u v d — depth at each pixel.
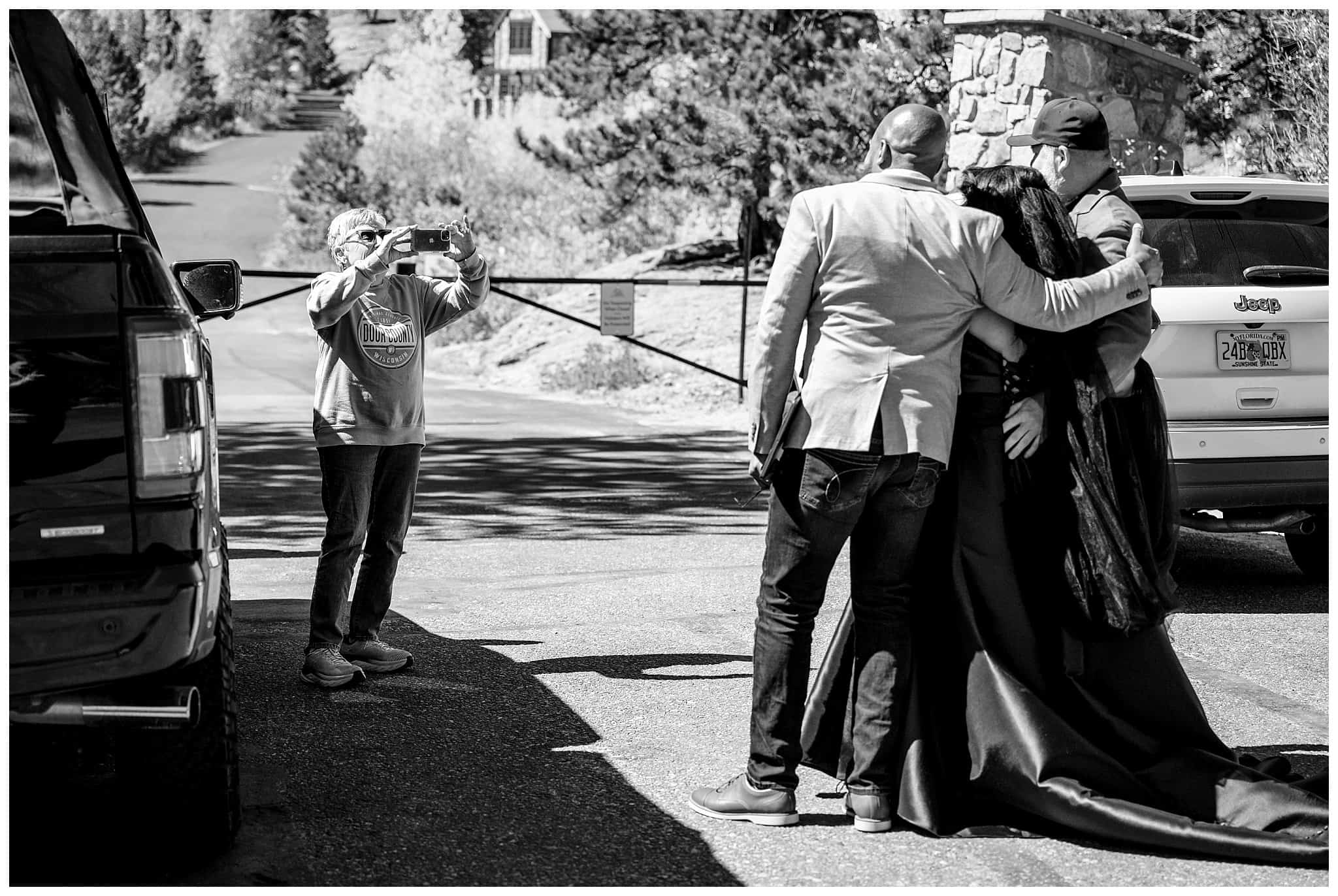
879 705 3.91
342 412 5.21
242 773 4.29
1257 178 7.00
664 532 9.07
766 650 3.96
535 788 4.21
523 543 8.58
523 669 5.61
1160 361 6.40
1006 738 3.90
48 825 3.82
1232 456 6.44
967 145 13.55
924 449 3.78
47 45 3.50
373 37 142.50
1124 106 7.91
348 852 3.67
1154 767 4.01
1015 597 4.02
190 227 57.41
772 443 3.87
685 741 4.70
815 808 4.11
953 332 3.86
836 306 3.79
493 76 54.69
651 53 26.64
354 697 5.17
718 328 22.11
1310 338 6.56
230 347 28.42
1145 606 3.98
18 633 3.03
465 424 15.95
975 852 3.76
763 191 23.88
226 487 10.88
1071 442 4.00
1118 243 4.14
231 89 94.38
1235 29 16.58
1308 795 3.86
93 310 3.12
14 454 3.07
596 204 28.50
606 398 19.16
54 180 3.49
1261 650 5.90
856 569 3.96
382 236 5.25
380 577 5.48
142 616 3.10
